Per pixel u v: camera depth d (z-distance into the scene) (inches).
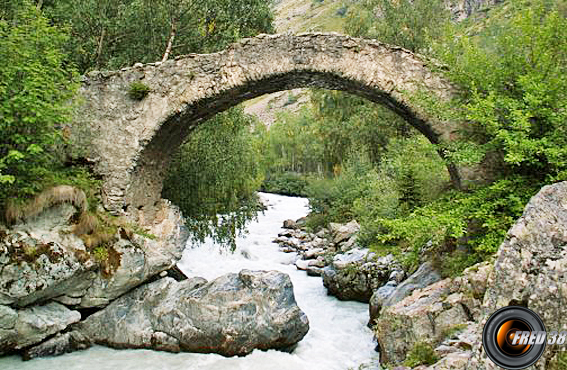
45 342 290.5
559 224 138.7
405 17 821.9
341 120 922.7
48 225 302.7
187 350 298.4
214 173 479.5
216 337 291.0
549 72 279.4
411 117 349.1
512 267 138.3
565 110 259.8
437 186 400.5
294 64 349.4
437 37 799.7
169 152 408.8
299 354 302.4
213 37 564.4
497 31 315.6
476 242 297.6
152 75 369.4
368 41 344.5
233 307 295.4
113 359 289.6
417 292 276.2
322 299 422.3
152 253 350.6
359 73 343.3
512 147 254.5
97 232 322.3
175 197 486.6
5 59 287.6
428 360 195.0
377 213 506.0
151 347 305.3
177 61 366.6
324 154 974.4
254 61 354.9
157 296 327.0
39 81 295.0
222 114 491.5
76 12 488.1
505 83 297.4
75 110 344.5
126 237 341.4
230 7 561.0
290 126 1888.5
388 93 339.6
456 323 232.5
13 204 285.1
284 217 912.3
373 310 340.5
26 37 307.3
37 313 291.3
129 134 368.8
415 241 322.3
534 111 264.1
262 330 293.6
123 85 371.6
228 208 510.6
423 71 336.8
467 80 308.8
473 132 320.8
